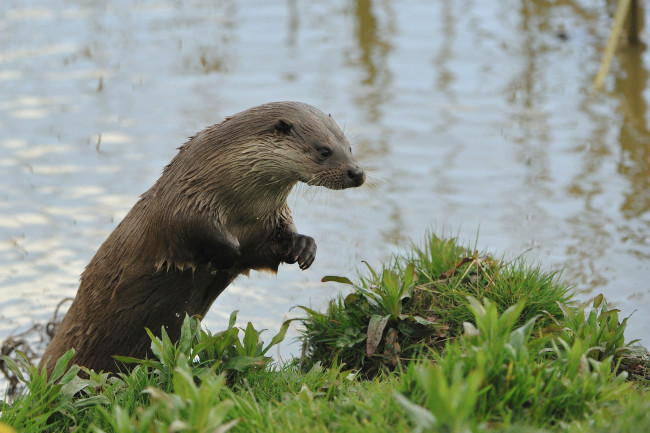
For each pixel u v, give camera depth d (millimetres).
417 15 30828
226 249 12375
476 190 20516
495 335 9344
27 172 21406
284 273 18141
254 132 12547
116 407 8625
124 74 26219
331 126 12992
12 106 24359
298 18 30547
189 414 8602
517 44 28156
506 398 8750
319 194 20562
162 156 21969
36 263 18453
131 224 13000
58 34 29078
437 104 24438
